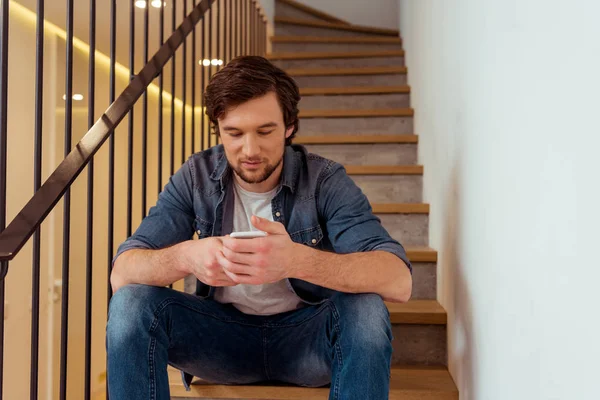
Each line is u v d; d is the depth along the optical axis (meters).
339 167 1.36
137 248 1.22
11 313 2.73
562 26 0.71
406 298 1.14
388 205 2.11
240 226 1.33
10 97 2.68
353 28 4.04
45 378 3.02
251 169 1.18
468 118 1.35
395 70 3.30
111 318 1.08
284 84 1.19
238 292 1.29
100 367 3.85
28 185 2.86
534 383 0.82
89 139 1.22
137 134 4.39
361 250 1.21
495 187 1.06
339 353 1.09
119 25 3.00
